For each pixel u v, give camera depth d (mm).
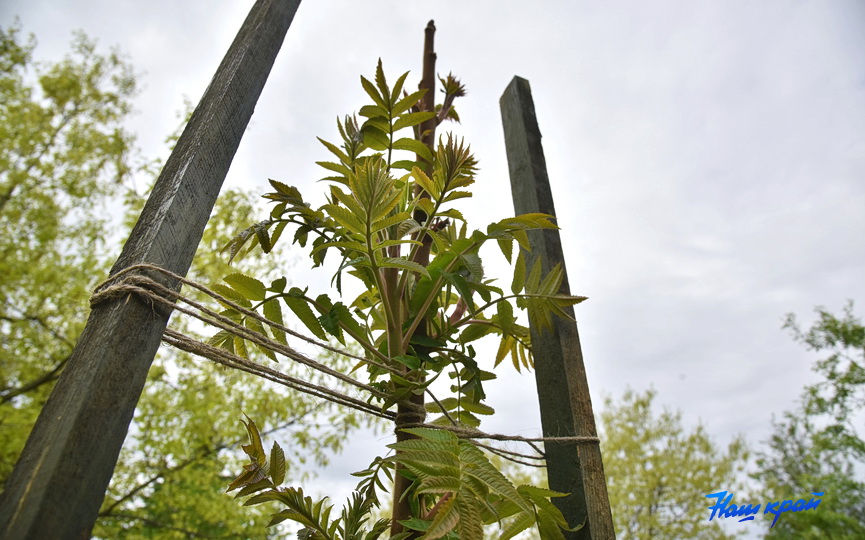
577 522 1044
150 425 4719
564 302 1171
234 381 4785
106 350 629
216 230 4574
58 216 5215
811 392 11828
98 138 5547
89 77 6070
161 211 761
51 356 4602
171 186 790
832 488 9328
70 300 4484
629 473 10125
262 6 1073
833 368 11719
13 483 560
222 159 869
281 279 1061
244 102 941
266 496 848
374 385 1040
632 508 9625
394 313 1095
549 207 1448
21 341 4496
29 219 4988
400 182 1253
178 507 5023
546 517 853
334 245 1029
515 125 1622
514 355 1374
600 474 1099
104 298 683
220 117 885
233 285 1060
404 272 1126
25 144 5234
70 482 550
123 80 6266
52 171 5297
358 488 1043
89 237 5086
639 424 10688
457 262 1132
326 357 4574
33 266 4676
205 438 4883
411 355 1111
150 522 5086
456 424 1081
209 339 1053
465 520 661
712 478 9688
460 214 1167
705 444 10195
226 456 5277
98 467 581
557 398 1193
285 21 1102
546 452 1174
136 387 649
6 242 4848
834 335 11867
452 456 737
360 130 1181
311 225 1089
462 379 1266
